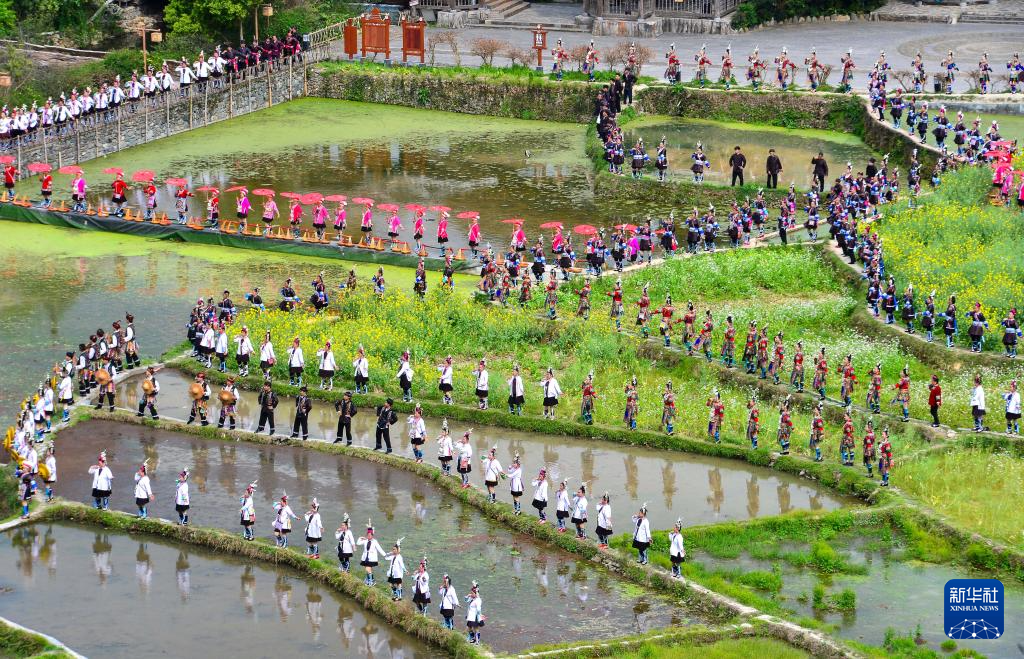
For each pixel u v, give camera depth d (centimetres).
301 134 14500
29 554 7456
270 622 6881
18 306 10388
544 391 8781
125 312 10325
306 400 8600
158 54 15138
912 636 6638
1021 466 8131
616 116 14362
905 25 17000
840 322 10038
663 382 9281
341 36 16588
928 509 7662
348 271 11156
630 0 16650
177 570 7331
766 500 7956
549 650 6469
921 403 8856
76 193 12044
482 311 10019
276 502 7931
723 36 16562
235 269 11181
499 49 15675
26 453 7844
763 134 14275
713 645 6544
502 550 7456
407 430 8794
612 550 7338
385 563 7331
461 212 12206
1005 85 14550
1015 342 9219
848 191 11625
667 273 10681
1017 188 11575
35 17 16025
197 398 8719
